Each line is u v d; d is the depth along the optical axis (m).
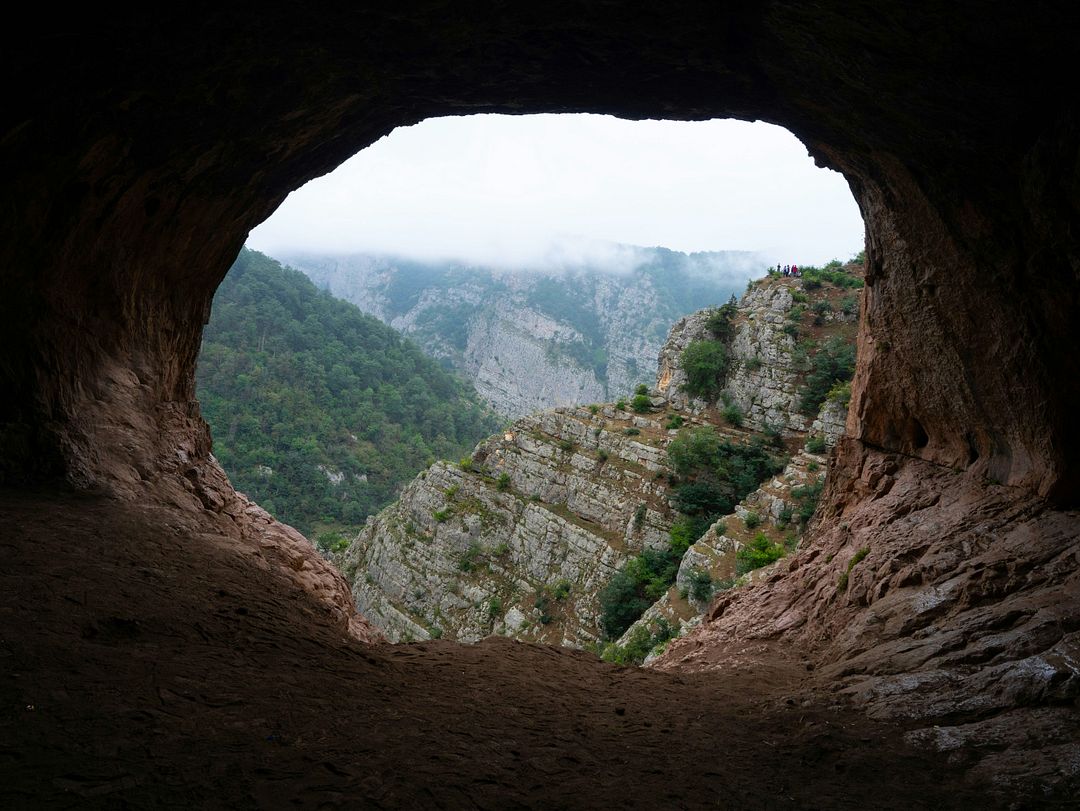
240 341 115.81
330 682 6.18
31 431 9.37
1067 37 6.18
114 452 10.57
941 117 8.16
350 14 8.51
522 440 54.91
